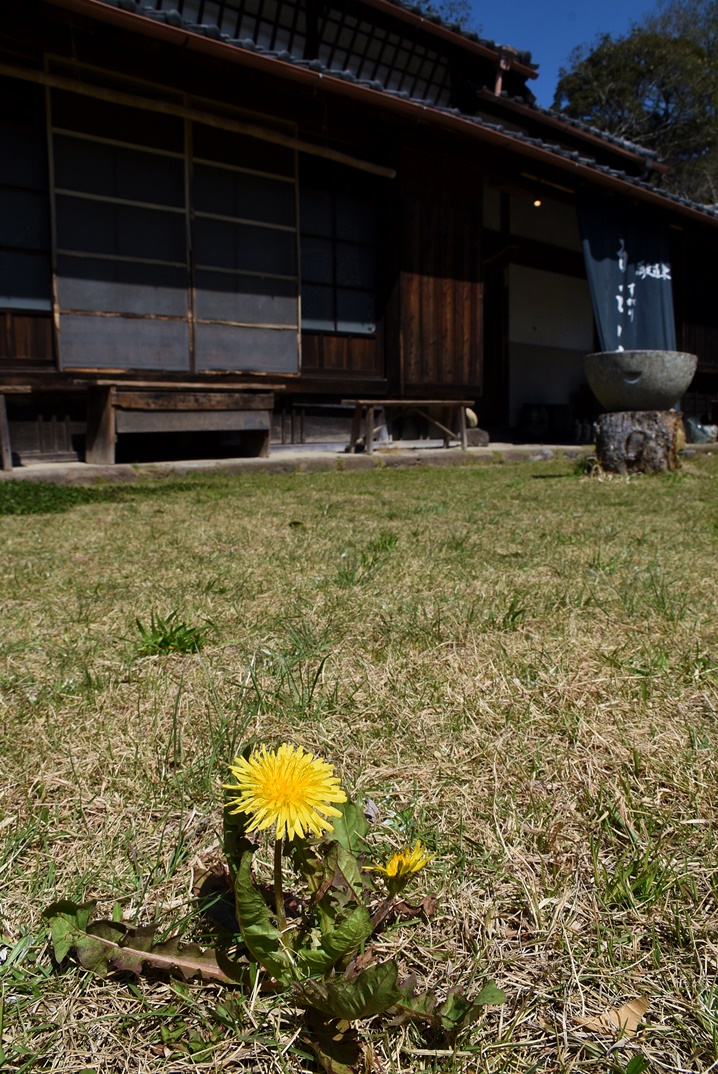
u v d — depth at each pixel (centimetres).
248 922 85
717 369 1581
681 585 269
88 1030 86
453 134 945
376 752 148
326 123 882
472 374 1050
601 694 173
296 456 830
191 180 798
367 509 489
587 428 1363
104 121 740
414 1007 82
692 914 103
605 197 1144
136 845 119
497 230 1271
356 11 1017
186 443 836
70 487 594
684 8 3844
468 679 182
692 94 3500
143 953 91
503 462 967
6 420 642
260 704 166
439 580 279
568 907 105
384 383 983
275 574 290
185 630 210
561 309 1462
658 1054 83
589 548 344
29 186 710
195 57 737
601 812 127
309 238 905
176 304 800
